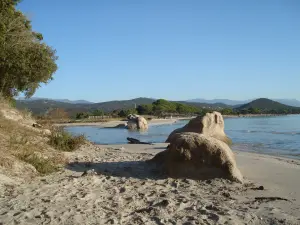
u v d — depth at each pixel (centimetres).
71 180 896
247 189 877
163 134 3806
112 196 758
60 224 558
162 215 621
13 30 2230
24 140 1235
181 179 983
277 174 1127
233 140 2877
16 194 722
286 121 7875
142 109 12269
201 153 997
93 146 1841
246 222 592
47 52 2545
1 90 2345
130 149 1952
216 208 669
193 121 2355
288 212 663
